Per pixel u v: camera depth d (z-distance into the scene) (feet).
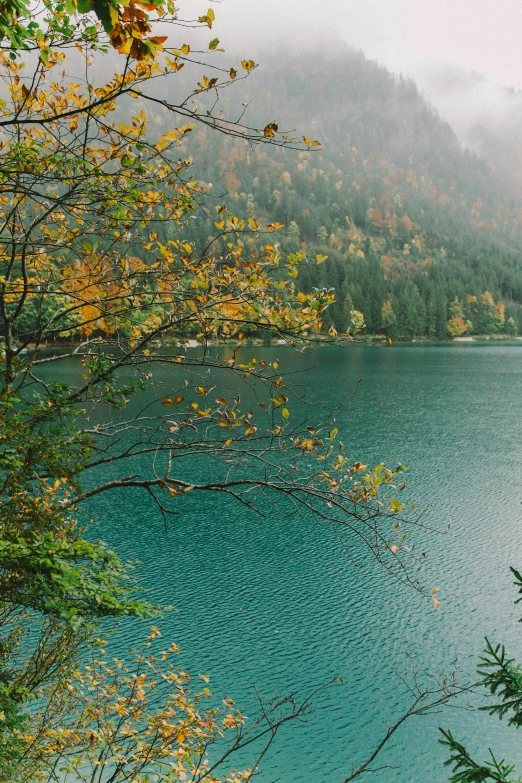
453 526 90.94
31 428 17.92
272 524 93.30
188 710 23.07
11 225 19.51
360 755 46.34
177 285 18.70
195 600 68.54
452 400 205.26
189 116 12.66
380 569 77.56
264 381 18.11
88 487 107.34
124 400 19.72
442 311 555.69
